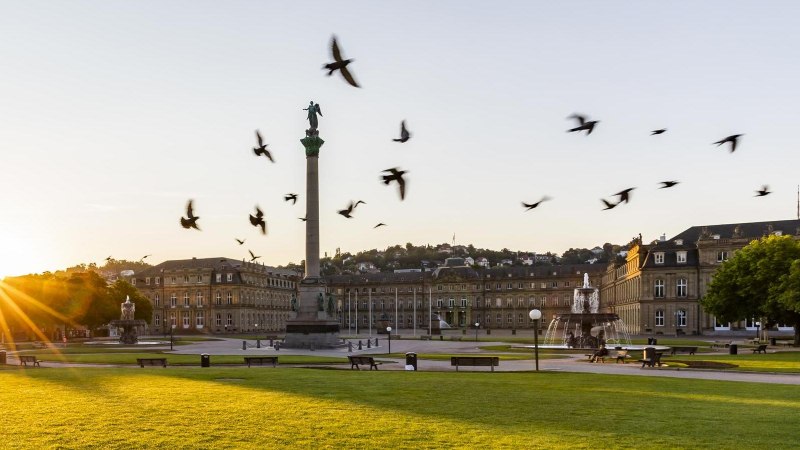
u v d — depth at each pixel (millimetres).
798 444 18672
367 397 27719
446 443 18531
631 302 158875
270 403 25750
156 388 30797
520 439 19078
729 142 21594
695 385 33906
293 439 19016
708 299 87500
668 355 60969
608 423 21703
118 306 135625
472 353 69312
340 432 19969
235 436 19422
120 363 55594
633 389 31719
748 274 83000
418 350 78562
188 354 70062
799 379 37938
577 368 46656
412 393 29234
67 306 121438
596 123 21250
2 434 19672
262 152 25469
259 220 26547
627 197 25297
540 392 29984
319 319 84875
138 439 19016
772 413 24047
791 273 71375
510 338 123062
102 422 21516
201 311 194375
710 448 18125
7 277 122938
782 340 98375
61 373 39844
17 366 50812
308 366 50688
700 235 139875
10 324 115688
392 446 18156
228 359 59344
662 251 140500
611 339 100438
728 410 24750
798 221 132000
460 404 25734
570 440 18984
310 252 86812
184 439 19016
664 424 21609
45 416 22625
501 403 26125
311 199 86562
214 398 27141
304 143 86938
